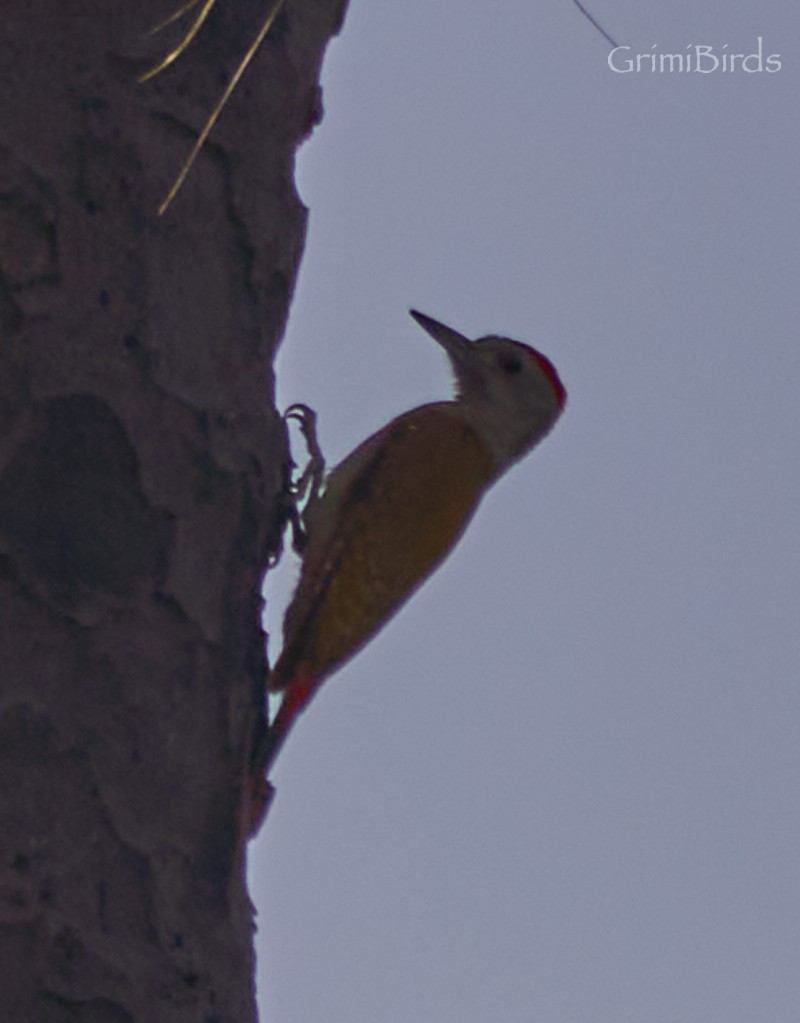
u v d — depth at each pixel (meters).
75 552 9.27
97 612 9.28
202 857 9.62
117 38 9.99
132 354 9.75
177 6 10.27
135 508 9.59
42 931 8.72
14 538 9.05
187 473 9.95
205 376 10.20
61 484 9.30
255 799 10.70
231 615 10.17
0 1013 8.49
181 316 10.10
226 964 9.57
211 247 10.41
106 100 9.88
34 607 9.05
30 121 9.55
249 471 10.42
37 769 8.90
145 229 9.96
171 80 10.24
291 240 11.18
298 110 11.36
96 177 9.77
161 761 9.45
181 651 9.73
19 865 8.71
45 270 9.45
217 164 10.52
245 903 9.94
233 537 10.27
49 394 9.34
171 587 9.71
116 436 9.58
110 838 9.10
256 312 10.74
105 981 8.88
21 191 9.43
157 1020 9.08
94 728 9.16
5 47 9.57
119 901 9.08
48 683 9.03
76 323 9.53
